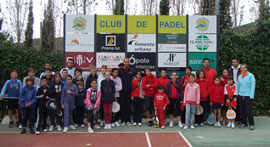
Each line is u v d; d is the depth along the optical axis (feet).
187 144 20.70
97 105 25.11
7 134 24.23
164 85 27.86
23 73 34.45
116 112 27.12
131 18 31.30
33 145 20.62
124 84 27.48
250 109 25.80
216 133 24.17
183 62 31.42
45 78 25.25
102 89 26.14
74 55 31.14
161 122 26.61
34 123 27.63
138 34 31.30
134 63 31.27
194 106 26.32
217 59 31.37
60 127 25.84
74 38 31.17
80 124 27.55
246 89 26.08
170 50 31.37
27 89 24.76
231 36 32.83
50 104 24.63
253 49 32.86
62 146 20.39
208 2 48.73
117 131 25.16
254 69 32.73
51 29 54.85
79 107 27.25
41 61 34.81
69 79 25.48
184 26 31.48
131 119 30.78
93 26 31.27
